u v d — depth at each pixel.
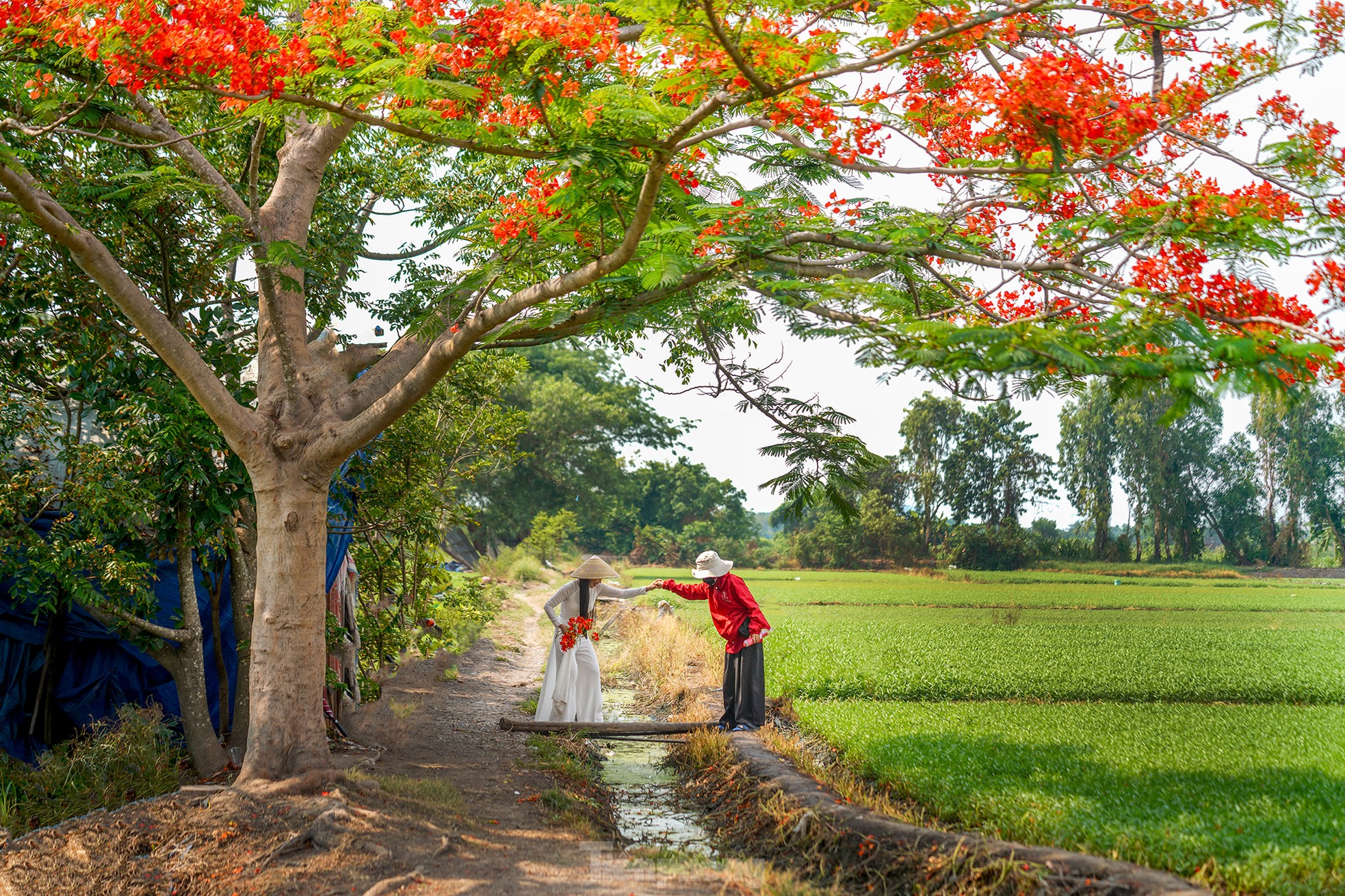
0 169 5.71
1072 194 6.93
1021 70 5.28
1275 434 62.50
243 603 8.95
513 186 10.41
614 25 5.27
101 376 8.55
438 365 6.94
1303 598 35.00
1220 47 6.06
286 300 7.96
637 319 7.73
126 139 7.84
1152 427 64.44
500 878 5.28
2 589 8.62
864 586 44.75
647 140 5.29
